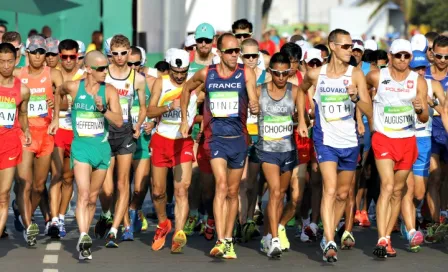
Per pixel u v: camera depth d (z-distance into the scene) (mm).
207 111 29922
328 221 29344
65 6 58594
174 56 30750
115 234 31703
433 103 31438
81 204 29469
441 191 35094
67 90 30031
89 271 27953
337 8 126625
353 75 29562
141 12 62281
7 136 29562
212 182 33000
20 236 33969
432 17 168875
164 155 31047
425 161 32594
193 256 30516
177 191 30844
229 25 60875
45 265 28734
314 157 32344
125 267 28609
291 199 31438
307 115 31672
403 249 32125
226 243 30078
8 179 29656
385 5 148750
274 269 28547
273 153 30172
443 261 30000
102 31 65188
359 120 30516
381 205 30125
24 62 35875
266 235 31266
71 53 33562
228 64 29422
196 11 60625
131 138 31672
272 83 30344
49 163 32719
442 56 32750
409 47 29609
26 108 30359
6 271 27812
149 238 33906
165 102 31266
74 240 33188
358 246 32594
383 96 30078
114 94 29953
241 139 29797
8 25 68000
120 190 31734
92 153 29922
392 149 30047
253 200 33375
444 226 32562
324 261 29828
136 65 35188
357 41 35312
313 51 32219
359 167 33906
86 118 29906
